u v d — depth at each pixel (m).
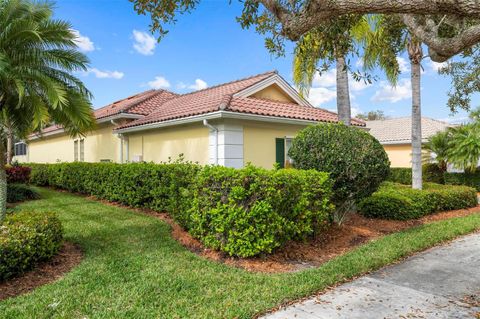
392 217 8.63
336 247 6.38
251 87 11.55
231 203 5.41
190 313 3.60
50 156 21.41
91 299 3.93
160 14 6.29
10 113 6.74
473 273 5.09
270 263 5.34
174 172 7.62
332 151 6.84
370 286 4.55
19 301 3.91
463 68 10.09
